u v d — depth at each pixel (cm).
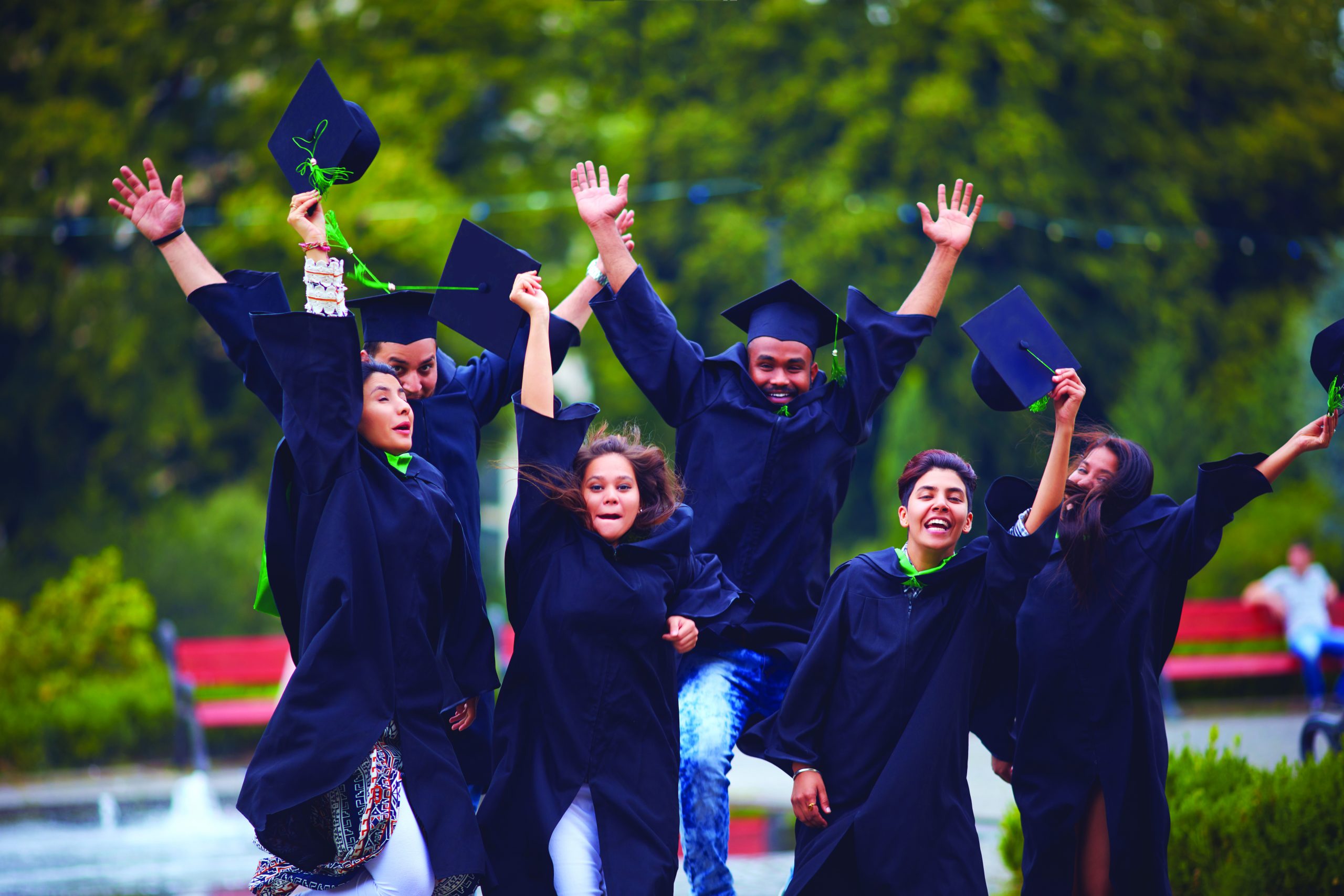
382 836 1409
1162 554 1652
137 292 7538
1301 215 8431
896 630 1606
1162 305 7975
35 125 7450
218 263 7038
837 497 1827
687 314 8056
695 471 1820
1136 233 7825
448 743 1494
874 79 7862
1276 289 8456
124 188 1702
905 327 1820
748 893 2166
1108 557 1658
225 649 4181
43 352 7675
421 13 8138
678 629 1570
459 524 1555
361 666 1429
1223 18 8369
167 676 4238
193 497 7856
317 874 1434
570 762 1538
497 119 8375
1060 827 1639
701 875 1670
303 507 1466
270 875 1466
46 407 7719
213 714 3947
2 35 7738
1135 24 8125
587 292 1898
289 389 1445
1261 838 1966
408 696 1463
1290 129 8200
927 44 7912
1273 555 5822
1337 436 6812
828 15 8238
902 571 1630
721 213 7862
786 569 1784
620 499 1573
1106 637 1642
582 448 1625
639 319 1833
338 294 1481
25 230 7138
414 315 1808
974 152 7706
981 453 7994
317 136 1552
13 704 3984
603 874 1509
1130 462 1686
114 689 4103
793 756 1595
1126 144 8081
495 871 1534
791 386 1839
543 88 8331
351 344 1455
